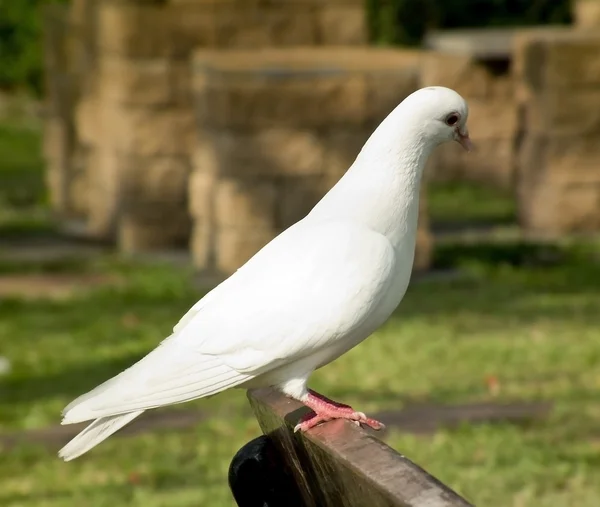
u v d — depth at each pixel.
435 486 3.05
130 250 16.05
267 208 13.59
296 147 13.48
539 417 8.90
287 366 4.19
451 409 9.13
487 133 21.41
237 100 13.45
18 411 9.61
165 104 15.80
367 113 13.49
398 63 13.55
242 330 4.15
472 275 13.84
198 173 14.30
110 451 8.69
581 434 8.51
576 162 16.27
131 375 4.12
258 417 4.39
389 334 11.30
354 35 15.90
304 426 3.79
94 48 17.31
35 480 8.16
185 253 15.77
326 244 4.18
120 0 15.68
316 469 3.75
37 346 11.49
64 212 19.03
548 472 7.82
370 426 4.02
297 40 15.77
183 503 7.55
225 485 7.88
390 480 3.14
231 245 13.73
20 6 29.27
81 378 10.38
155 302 13.15
